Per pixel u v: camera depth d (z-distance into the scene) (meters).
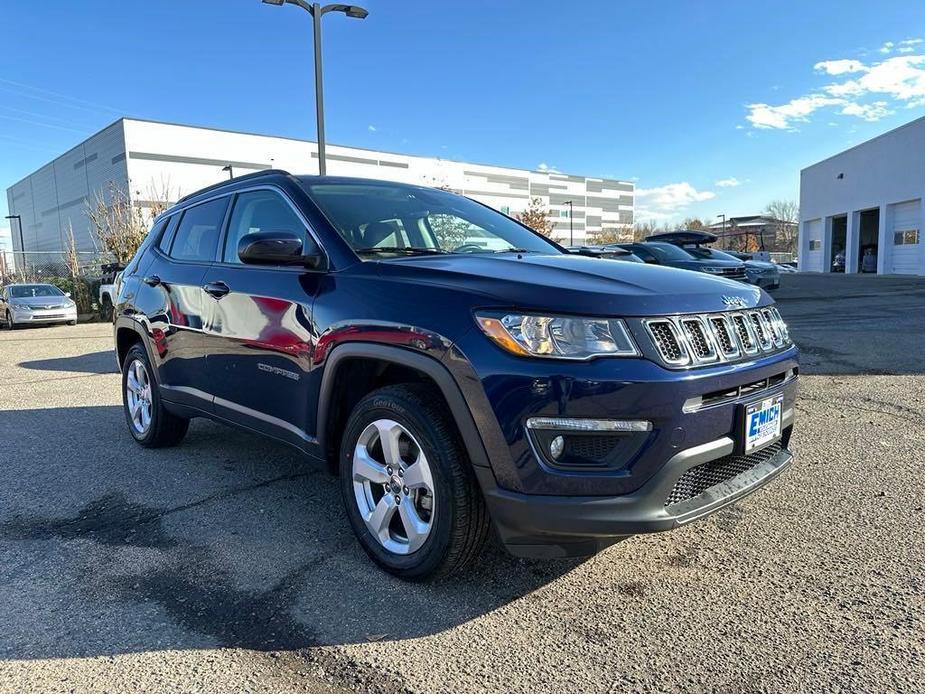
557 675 2.13
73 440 5.13
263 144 58.78
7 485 4.09
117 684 2.12
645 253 15.70
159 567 2.95
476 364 2.37
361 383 3.05
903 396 5.74
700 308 2.52
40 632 2.44
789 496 3.59
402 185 4.02
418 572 2.67
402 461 2.75
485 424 2.37
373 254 3.11
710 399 2.44
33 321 18.28
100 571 2.92
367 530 2.90
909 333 9.41
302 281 3.15
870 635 2.31
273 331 3.26
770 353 2.76
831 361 7.47
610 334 2.30
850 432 4.75
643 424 2.28
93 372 8.87
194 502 3.74
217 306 3.70
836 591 2.61
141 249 4.97
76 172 61.38
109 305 20.91
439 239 3.53
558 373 2.27
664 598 2.59
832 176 35.50
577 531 2.29
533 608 2.54
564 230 90.25
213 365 3.80
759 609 2.50
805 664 2.16
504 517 2.39
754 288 3.01
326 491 3.90
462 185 74.38
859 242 33.66
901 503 3.46
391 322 2.64
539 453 2.30
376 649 2.30
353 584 2.76
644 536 3.14
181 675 2.17
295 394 3.18
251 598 2.66
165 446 4.80
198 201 4.40
